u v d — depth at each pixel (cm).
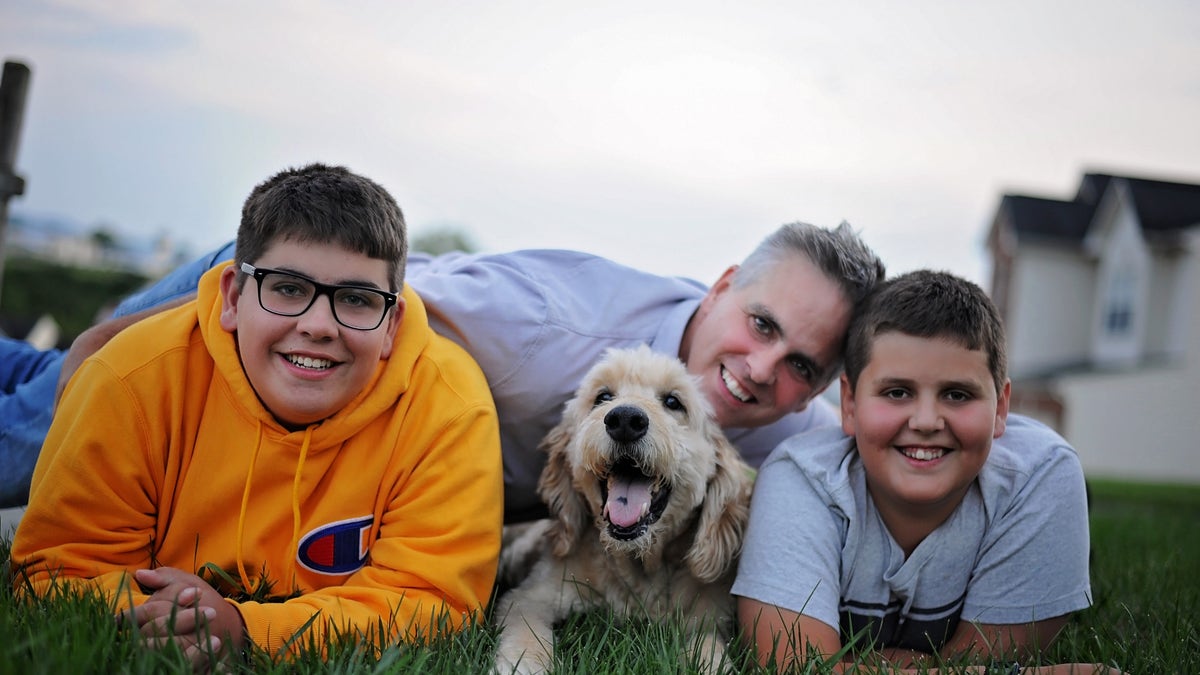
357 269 138
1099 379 1015
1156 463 989
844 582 147
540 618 151
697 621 153
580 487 157
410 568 138
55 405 155
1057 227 1179
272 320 136
